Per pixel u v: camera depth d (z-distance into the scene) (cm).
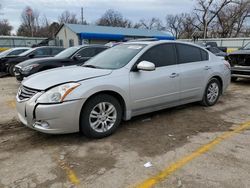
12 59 1125
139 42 476
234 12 4134
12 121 462
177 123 449
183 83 479
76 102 342
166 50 463
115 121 390
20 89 382
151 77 423
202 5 4034
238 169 291
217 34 4331
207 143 363
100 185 262
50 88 341
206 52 551
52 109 330
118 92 383
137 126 432
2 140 374
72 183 265
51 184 263
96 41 3066
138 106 415
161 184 263
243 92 739
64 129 344
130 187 258
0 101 625
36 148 346
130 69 403
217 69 554
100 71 389
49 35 5909
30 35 6006
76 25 3328
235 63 845
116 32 3272
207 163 305
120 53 451
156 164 304
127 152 335
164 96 449
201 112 517
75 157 321
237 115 500
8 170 290
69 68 430
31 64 749
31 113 340
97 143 362
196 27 4528
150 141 371
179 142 367
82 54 820
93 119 369
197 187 258
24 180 270
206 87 540
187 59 498
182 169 292
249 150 340
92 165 301
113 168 295
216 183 264
